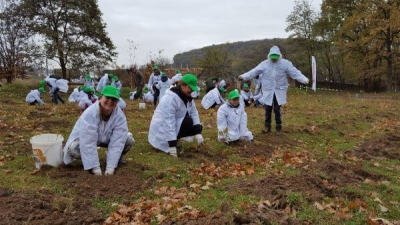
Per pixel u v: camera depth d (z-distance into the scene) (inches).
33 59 1082.7
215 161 243.1
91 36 1185.4
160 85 547.8
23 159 233.9
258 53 1748.3
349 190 180.7
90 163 201.6
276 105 340.8
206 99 550.9
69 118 427.2
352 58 1513.3
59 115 463.5
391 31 1339.8
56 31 1116.5
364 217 148.5
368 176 215.6
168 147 253.1
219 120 291.9
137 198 175.5
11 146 271.0
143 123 391.5
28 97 614.2
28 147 269.6
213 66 1327.5
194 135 270.7
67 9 1124.5
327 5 1608.0
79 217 149.4
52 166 210.4
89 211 157.1
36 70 1149.1
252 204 156.6
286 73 336.2
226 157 254.2
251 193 173.8
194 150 264.2
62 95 915.4
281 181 185.9
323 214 148.5
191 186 190.5
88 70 1208.2
